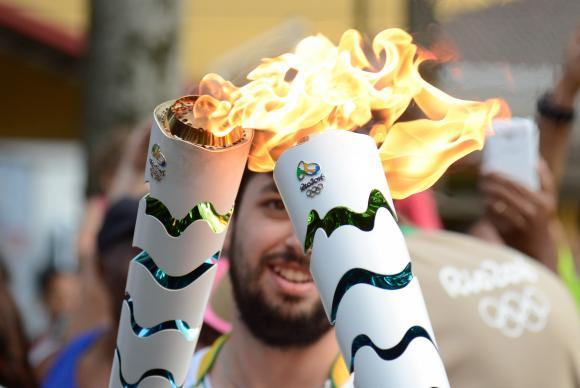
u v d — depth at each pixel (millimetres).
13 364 4555
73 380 4547
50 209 17000
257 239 2689
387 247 1646
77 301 5520
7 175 16812
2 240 16422
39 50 16219
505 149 4898
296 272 2674
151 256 1718
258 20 15414
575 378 3900
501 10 5938
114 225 4258
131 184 4793
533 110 5164
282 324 2691
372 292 1621
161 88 8109
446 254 3918
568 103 5035
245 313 2738
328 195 1671
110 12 8062
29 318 12266
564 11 5941
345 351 1646
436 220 4562
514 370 3770
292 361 2736
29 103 16812
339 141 1697
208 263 1724
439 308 3818
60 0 16062
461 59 5641
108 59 8070
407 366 1591
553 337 3846
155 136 1675
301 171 1696
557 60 5605
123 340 1791
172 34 8148
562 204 12844
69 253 16641
